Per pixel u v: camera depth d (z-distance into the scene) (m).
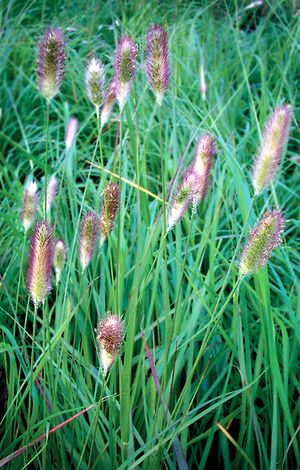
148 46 0.45
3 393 0.63
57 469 0.52
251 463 0.49
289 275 0.71
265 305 0.50
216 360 0.58
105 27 1.35
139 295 0.56
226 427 0.55
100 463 0.51
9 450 0.51
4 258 0.75
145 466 0.50
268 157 0.40
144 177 0.72
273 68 1.18
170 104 1.02
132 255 0.71
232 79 1.19
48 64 0.46
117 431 0.53
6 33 1.27
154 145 0.94
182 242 0.77
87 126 1.14
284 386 0.53
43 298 0.43
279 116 0.40
